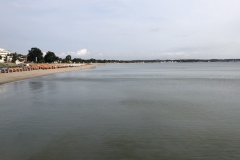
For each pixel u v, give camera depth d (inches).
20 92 1032.2
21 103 764.6
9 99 843.4
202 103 768.9
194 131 466.3
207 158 342.3
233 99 851.4
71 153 358.0
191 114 609.6
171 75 2484.0
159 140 414.9
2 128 485.4
